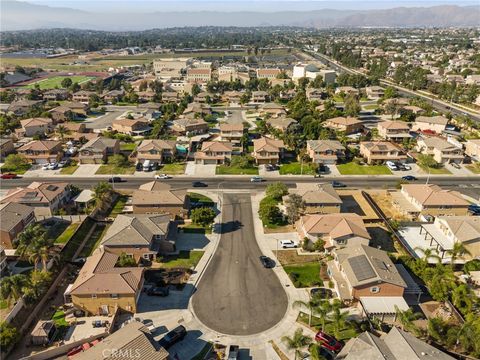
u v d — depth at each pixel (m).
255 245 72.50
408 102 175.75
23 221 73.75
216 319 54.50
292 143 121.81
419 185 87.44
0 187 96.44
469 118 152.50
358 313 55.22
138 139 136.62
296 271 64.75
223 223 80.31
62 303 56.75
